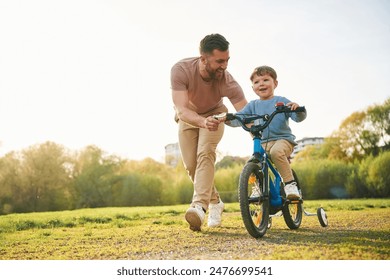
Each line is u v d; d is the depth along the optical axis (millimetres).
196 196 3928
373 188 19953
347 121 23609
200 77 3824
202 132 3973
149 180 27297
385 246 2826
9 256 2955
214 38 3584
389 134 22766
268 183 3537
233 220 5109
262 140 3832
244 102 4066
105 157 27500
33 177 23062
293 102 3434
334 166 21344
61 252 3035
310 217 5438
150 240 3430
